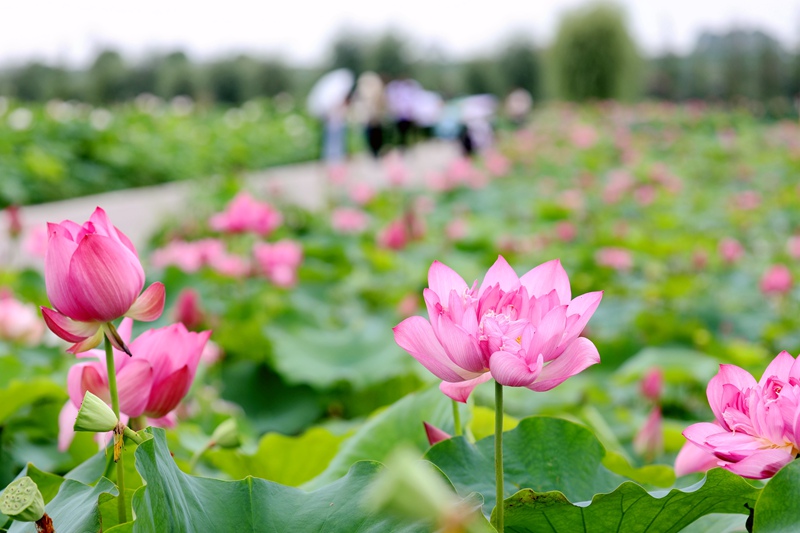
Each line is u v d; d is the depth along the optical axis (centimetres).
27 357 343
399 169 1095
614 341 442
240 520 114
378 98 1625
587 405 333
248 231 462
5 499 97
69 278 119
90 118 1548
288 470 212
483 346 104
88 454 221
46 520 99
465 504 90
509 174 1419
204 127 2009
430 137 2375
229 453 205
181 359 139
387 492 57
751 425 108
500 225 884
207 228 786
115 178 1328
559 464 135
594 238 771
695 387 396
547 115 2872
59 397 236
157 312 128
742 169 1279
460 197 1130
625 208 1017
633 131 2214
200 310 380
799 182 1283
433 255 699
